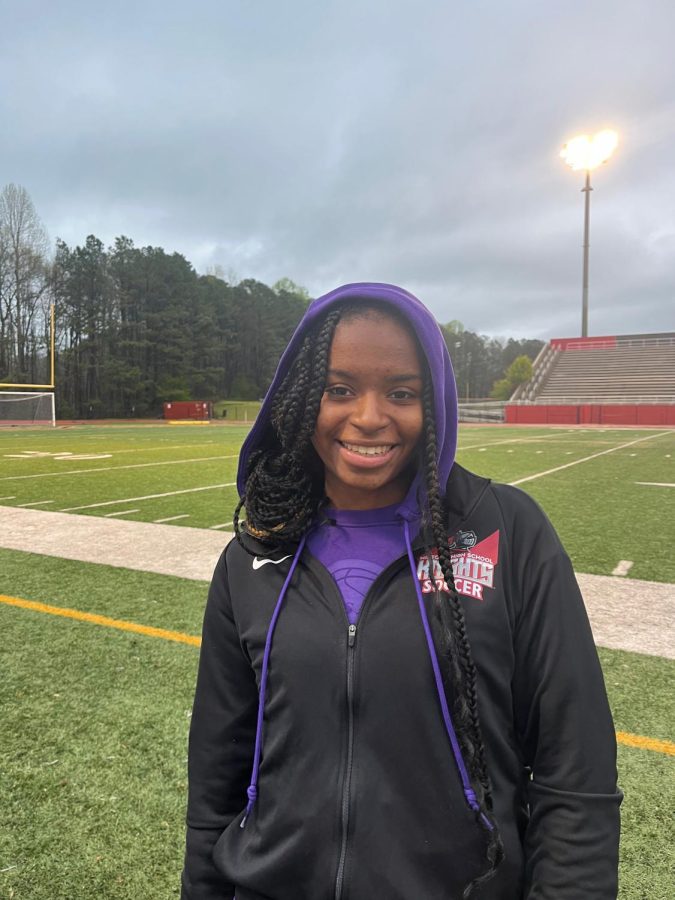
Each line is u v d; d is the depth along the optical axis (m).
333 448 1.02
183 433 31.11
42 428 37.12
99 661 3.41
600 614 4.16
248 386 78.19
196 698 1.20
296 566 1.05
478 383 104.19
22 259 54.53
